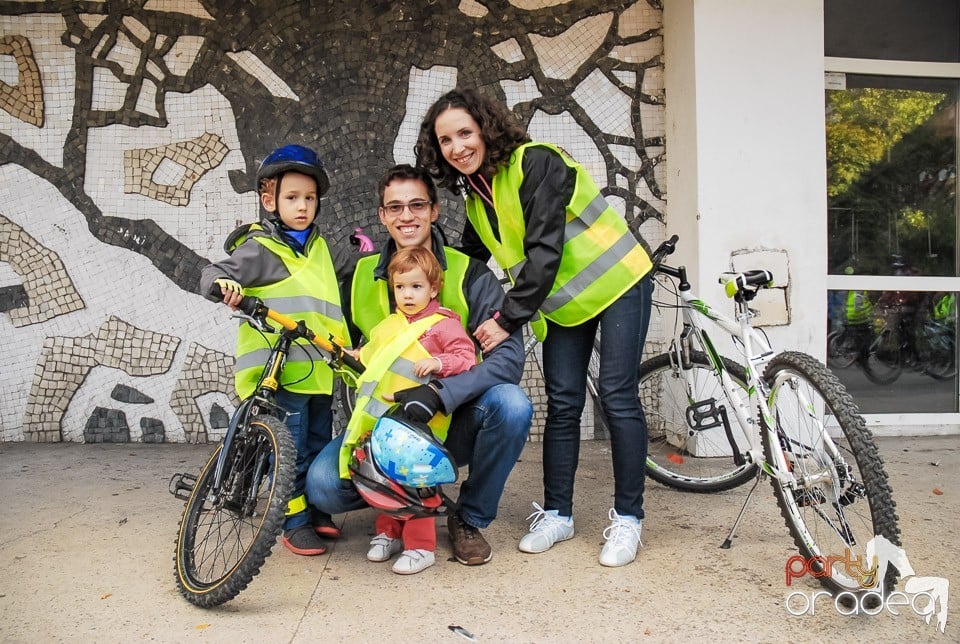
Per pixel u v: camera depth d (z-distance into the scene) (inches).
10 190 166.7
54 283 167.5
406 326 101.0
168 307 168.9
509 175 100.7
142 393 169.3
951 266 184.4
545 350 113.0
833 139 180.7
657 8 173.0
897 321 183.2
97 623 85.7
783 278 159.2
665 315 172.4
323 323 106.3
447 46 169.6
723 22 157.5
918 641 80.3
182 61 167.3
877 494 83.4
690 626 84.4
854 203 181.6
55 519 120.7
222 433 169.3
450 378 97.1
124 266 168.2
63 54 166.2
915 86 182.9
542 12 171.2
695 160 158.6
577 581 97.1
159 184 168.1
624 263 105.7
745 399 130.9
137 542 111.3
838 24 179.6
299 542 107.4
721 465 148.9
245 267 100.7
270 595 93.4
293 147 107.3
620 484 106.0
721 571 99.8
